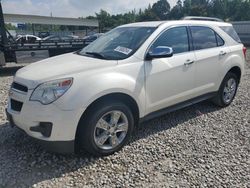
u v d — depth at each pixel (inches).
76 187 118.2
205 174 128.1
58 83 125.0
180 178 125.0
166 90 164.4
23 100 128.6
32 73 136.5
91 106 131.6
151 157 142.4
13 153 143.8
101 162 136.9
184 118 196.1
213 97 210.8
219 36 205.8
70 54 175.0
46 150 146.0
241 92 271.4
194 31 186.7
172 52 154.1
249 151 150.7
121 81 138.9
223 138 166.1
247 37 1357.0
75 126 126.3
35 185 118.9
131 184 120.3
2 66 436.5
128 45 159.8
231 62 209.2
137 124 156.3
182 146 154.7
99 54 157.8
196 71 181.6
